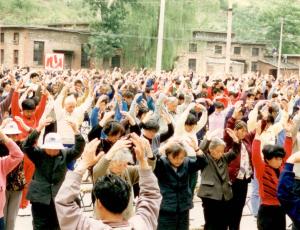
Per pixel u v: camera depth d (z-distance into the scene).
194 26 60.78
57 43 66.00
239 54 79.31
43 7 96.06
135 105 11.52
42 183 7.39
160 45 30.89
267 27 105.00
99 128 7.98
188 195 7.45
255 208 10.07
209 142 8.36
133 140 4.31
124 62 65.00
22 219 9.91
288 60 83.56
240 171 8.79
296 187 6.56
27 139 7.44
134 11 62.75
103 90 16.31
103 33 66.81
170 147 7.24
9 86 13.97
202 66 75.12
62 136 10.25
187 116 9.23
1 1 93.56
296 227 6.61
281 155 7.40
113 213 3.81
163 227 7.29
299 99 16.56
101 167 5.91
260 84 21.80
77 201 4.80
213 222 8.38
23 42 63.66
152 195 4.26
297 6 104.94
